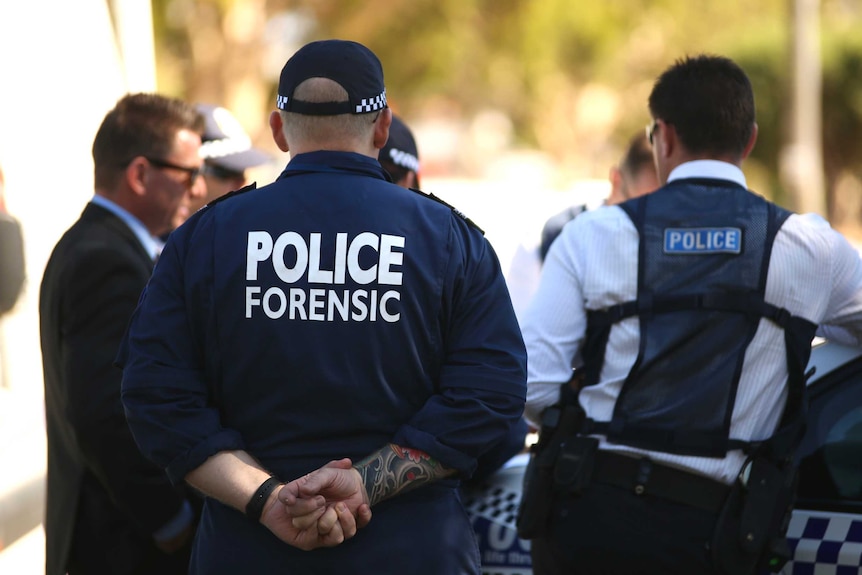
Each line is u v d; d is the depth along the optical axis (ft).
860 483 32.81
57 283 34.24
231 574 24.99
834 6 279.28
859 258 30.71
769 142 250.98
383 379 25.17
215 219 25.85
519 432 37.37
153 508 34.12
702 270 29.63
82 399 33.22
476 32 234.79
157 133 36.65
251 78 198.08
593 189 97.25
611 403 30.17
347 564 24.79
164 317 25.40
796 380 29.66
